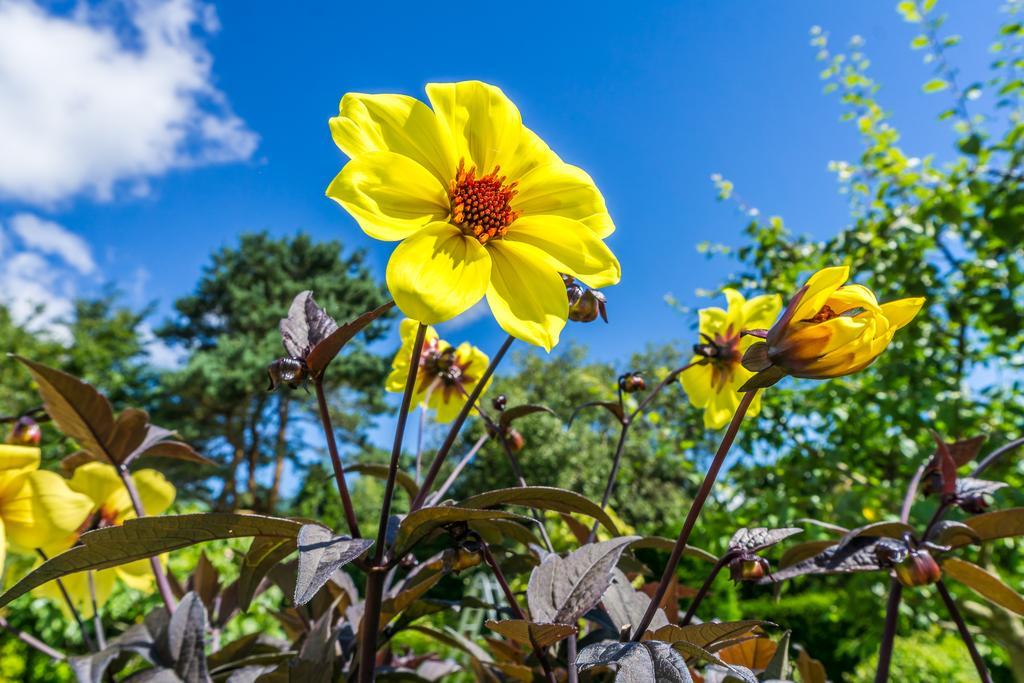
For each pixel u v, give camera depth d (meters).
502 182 0.23
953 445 0.30
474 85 0.24
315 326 0.21
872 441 0.85
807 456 0.89
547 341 0.20
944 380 0.86
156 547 0.18
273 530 0.19
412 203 0.21
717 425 0.35
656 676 0.15
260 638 0.32
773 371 0.19
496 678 0.29
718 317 0.37
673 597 0.27
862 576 0.76
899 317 0.19
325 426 0.20
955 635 0.96
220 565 0.99
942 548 0.24
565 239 0.22
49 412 0.28
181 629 0.25
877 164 1.01
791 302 0.20
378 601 0.20
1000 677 1.33
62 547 0.31
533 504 0.20
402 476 0.29
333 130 0.20
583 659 0.17
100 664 0.24
